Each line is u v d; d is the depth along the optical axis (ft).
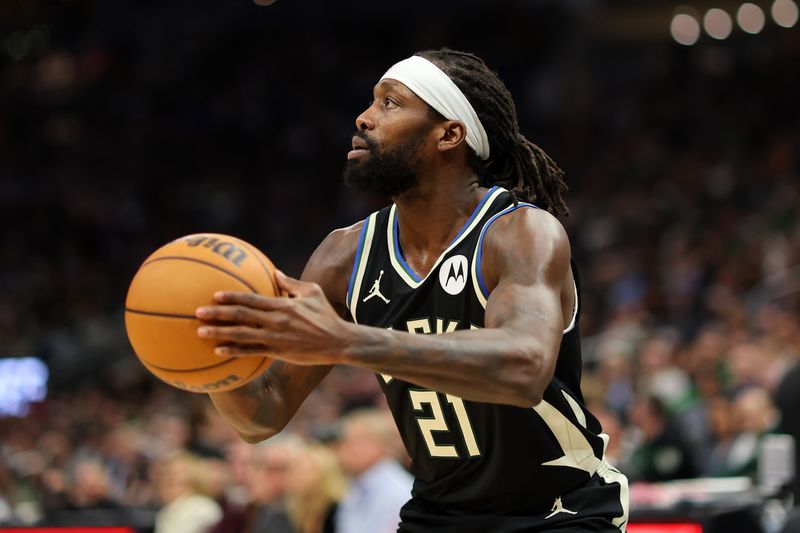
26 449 82.07
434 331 18.97
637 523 32.09
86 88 148.46
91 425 83.56
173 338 15.84
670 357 65.72
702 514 31.65
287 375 20.02
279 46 146.30
